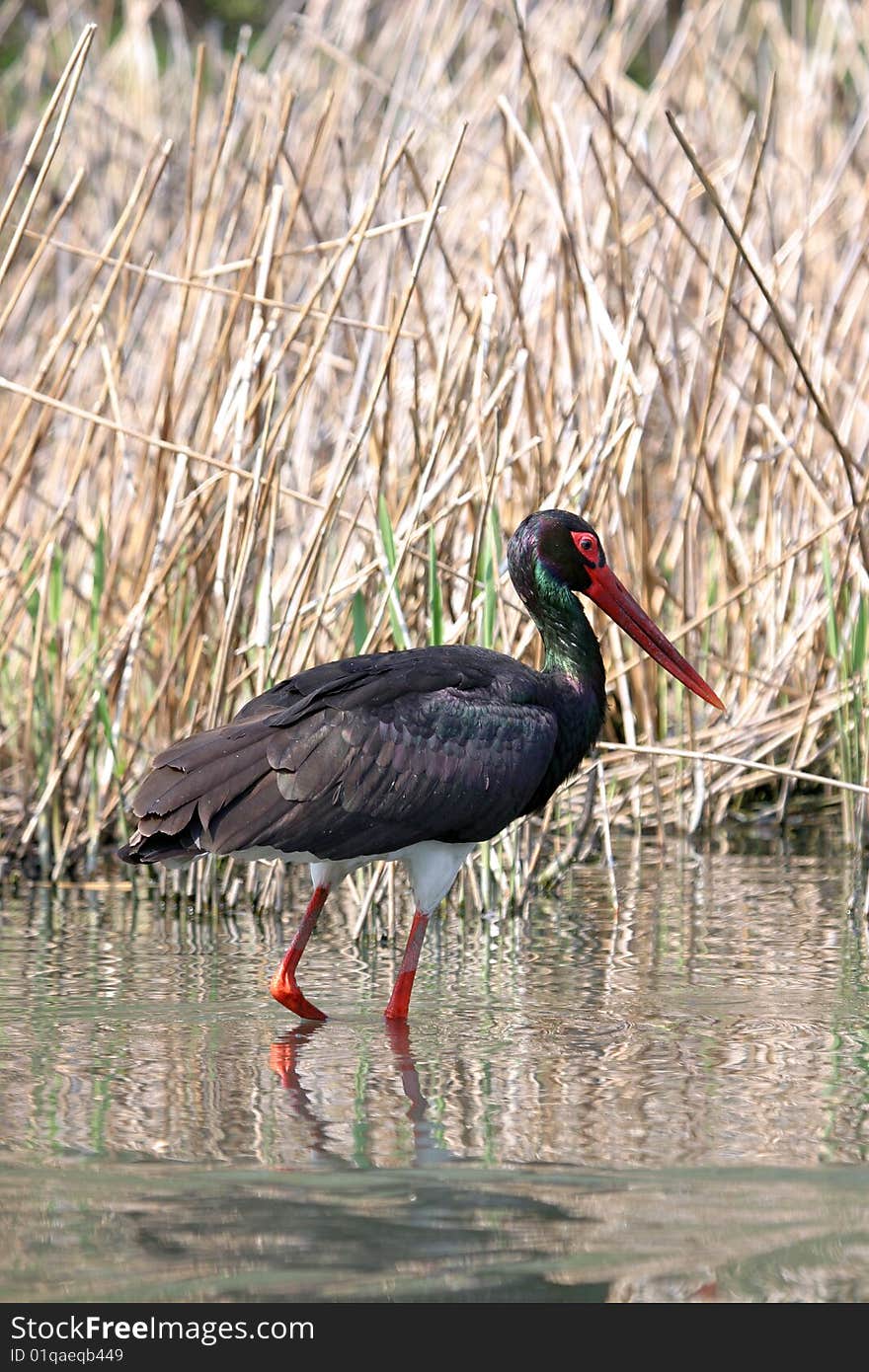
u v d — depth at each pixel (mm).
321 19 20078
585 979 10016
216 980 10070
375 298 14062
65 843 13016
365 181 15969
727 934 11094
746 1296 5828
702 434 13727
